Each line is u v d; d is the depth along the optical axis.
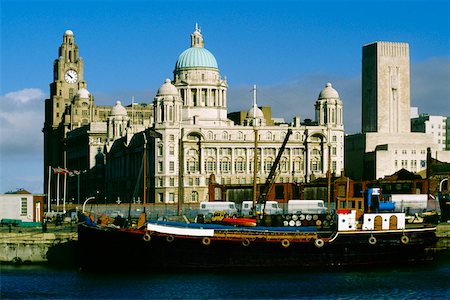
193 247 166.62
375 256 171.75
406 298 142.50
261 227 177.12
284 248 168.62
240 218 193.50
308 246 169.00
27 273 166.75
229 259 167.50
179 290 147.62
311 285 152.12
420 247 174.12
